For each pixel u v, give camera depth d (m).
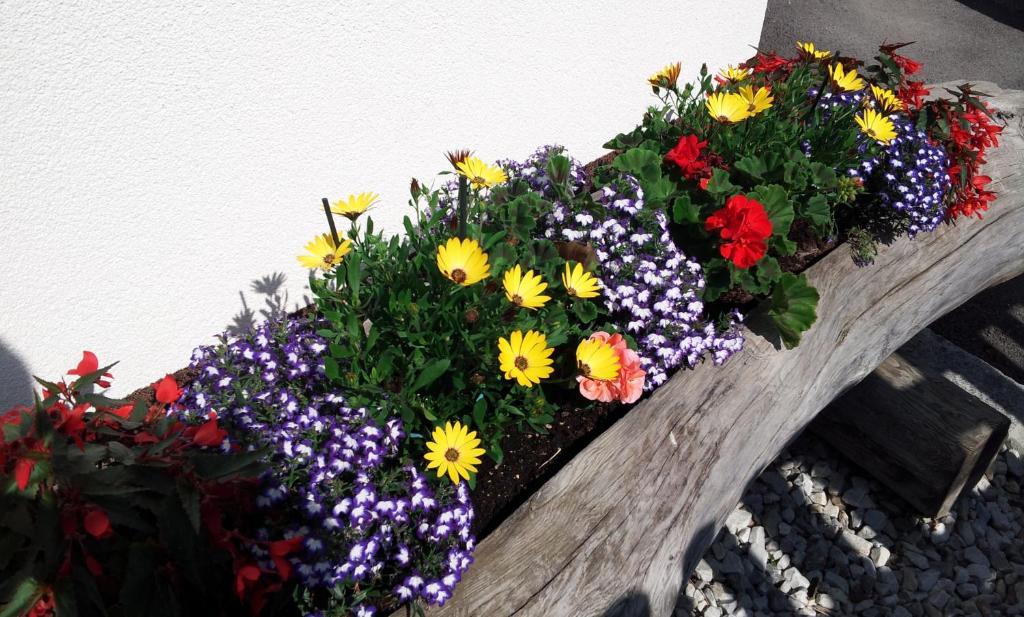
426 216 2.13
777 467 3.07
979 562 2.79
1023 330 3.81
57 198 1.79
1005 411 3.20
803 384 2.37
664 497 1.88
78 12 1.64
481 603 1.55
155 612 1.25
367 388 1.71
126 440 1.43
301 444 1.58
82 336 1.99
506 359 1.68
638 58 3.31
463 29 2.49
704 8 3.48
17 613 1.14
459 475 1.74
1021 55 6.14
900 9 6.74
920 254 2.84
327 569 1.44
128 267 2.00
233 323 2.35
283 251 2.37
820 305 2.47
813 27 6.31
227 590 1.38
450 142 2.69
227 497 1.39
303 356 1.83
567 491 1.78
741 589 2.63
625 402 1.93
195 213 2.08
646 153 2.51
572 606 1.62
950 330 3.81
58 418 1.31
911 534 2.89
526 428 2.03
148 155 1.90
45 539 1.16
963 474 2.76
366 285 2.01
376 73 2.31
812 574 2.71
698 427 2.04
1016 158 3.40
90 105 1.75
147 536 1.35
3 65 1.58
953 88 3.82
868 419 2.88
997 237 3.14
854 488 3.00
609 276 2.19
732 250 2.21
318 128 2.25
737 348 2.15
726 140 2.70
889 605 2.63
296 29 2.05
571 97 3.10
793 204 2.62
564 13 2.83
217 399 1.70
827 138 2.76
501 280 1.94
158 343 2.18
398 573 1.61
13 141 1.66
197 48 1.87
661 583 1.84
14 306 1.83
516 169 2.46
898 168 2.71
